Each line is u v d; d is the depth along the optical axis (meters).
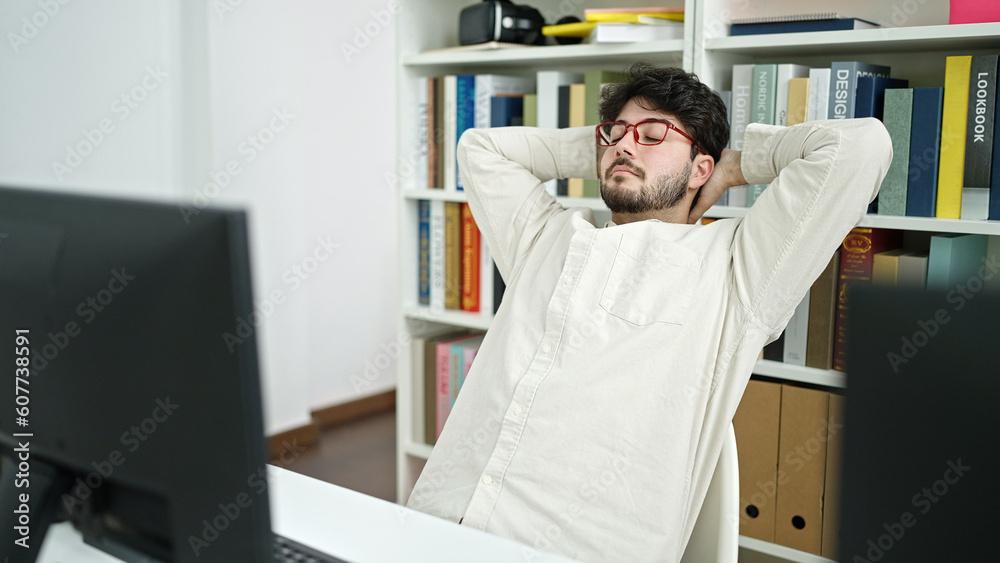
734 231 1.44
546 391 1.33
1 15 2.55
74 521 0.69
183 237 0.56
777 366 1.79
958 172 1.58
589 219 1.58
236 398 0.56
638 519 1.26
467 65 2.47
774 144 1.49
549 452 1.29
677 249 1.40
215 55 3.01
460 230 2.32
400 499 2.48
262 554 0.59
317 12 3.45
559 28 2.12
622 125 1.55
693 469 1.32
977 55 1.75
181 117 3.11
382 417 3.84
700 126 1.53
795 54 1.95
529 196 1.64
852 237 1.71
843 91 1.67
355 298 3.78
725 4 1.85
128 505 0.65
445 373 2.35
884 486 0.32
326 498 1.02
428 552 0.87
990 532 0.30
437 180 2.34
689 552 1.17
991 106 1.53
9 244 0.65
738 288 1.36
